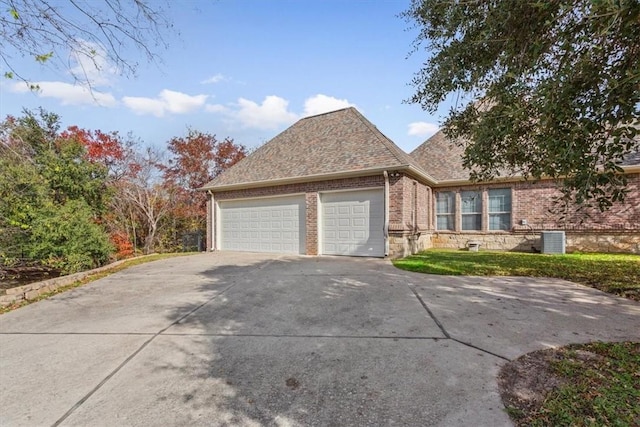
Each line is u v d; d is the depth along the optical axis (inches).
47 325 181.9
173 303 220.4
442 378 114.3
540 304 200.7
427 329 161.5
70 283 296.4
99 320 188.2
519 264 349.4
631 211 431.5
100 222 552.4
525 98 138.6
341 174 435.5
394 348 140.3
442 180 539.2
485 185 525.3
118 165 682.2
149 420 94.0
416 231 461.7
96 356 138.1
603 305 196.9
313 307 204.7
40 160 383.9
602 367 117.7
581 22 107.8
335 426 90.4
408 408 97.6
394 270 325.4
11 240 311.7
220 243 580.7
